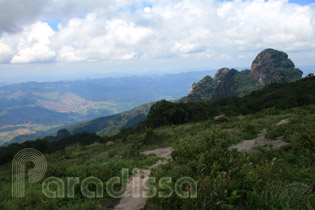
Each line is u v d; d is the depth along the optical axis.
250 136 10.31
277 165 5.08
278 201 3.21
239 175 4.11
